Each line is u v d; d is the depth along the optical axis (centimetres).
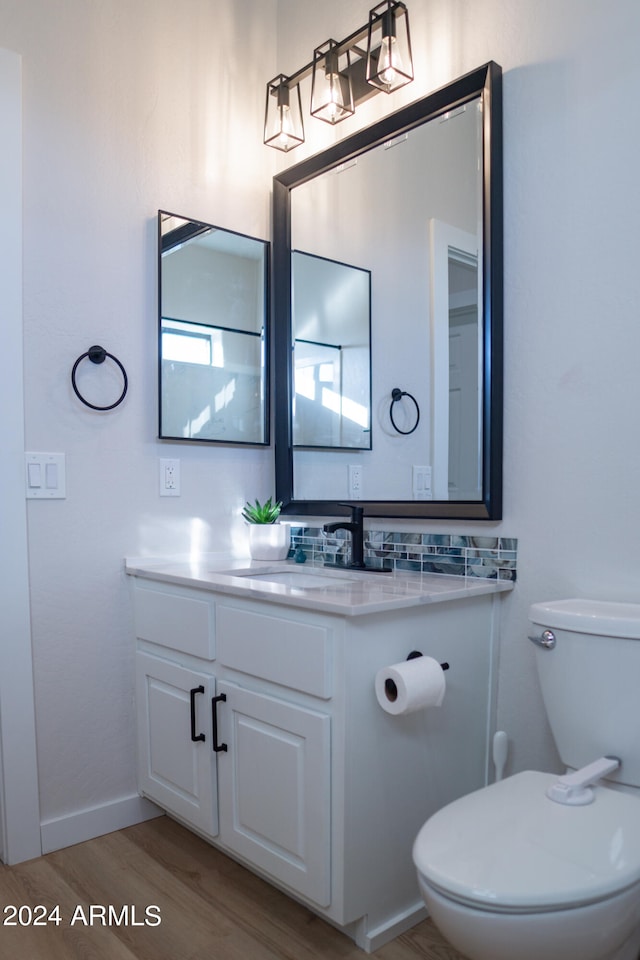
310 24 230
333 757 141
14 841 182
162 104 213
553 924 96
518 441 170
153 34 212
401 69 188
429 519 190
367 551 208
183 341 215
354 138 208
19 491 184
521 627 170
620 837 110
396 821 151
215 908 162
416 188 193
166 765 190
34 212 187
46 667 190
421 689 138
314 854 144
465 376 179
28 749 185
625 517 151
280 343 234
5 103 180
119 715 204
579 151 159
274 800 154
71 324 194
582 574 158
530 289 168
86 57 198
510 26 173
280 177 233
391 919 151
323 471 221
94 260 198
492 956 100
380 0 205
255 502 235
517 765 171
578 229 159
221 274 225
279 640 153
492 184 171
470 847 108
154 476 211
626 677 131
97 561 199
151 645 198
